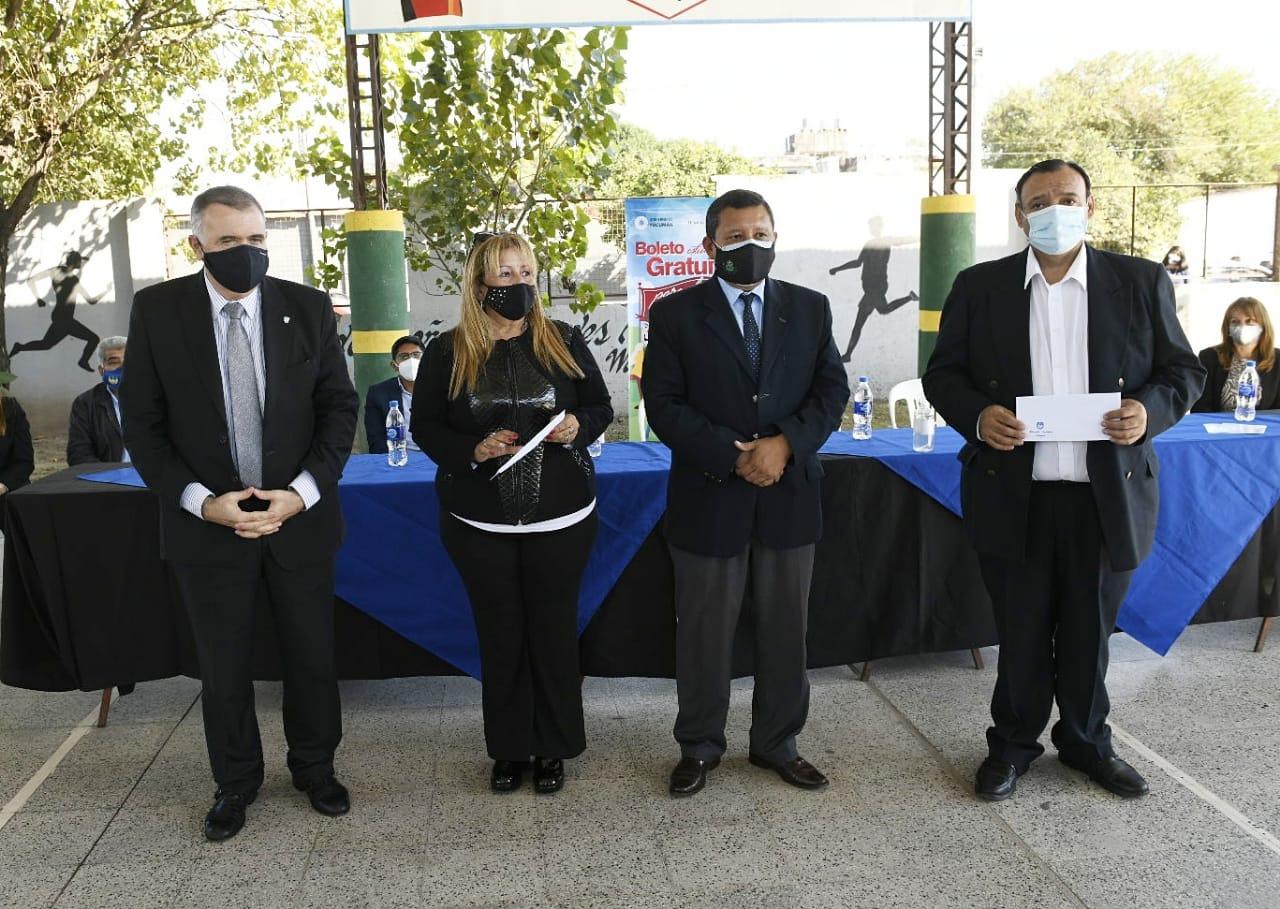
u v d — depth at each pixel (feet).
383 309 20.71
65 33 32.04
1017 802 9.09
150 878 8.18
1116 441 8.39
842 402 9.17
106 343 15.97
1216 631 13.55
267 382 8.43
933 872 8.04
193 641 10.95
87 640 10.84
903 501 11.63
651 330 9.21
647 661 11.43
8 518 10.67
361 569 10.94
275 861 8.39
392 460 12.16
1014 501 8.83
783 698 9.51
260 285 8.61
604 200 35.09
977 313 9.09
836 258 36.19
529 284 8.84
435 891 7.94
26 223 33.30
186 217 35.17
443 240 26.68
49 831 8.96
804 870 8.12
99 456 16.01
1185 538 11.87
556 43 23.99
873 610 11.70
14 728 11.26
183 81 37.78
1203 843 8.35
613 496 11.00
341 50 36.65
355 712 11.58
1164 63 98.63
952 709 11.18
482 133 25.34
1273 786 9.26
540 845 8.58
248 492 8.34
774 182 35.76
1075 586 8.95
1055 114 100.58
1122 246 73.87
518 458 8.62
